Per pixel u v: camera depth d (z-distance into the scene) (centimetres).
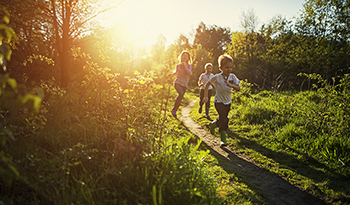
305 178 286
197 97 1588
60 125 336
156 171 220
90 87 358
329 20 2244
